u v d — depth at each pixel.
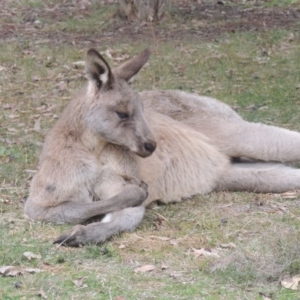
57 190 18.91
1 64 34.03
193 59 34.25
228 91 30.53
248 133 21.56
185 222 19.06
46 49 35.88
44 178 19.11
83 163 18.94
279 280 15.67
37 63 34.25
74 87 31.28
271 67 33.25
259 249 17.05
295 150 21.45
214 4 45.22
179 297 14.90
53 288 15.29
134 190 18.78
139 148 18.78
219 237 18.02
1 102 29.56
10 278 15.74
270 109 28.19
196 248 17.41
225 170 21.28
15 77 32.44
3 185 21.61
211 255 16.94
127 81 19.50
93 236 17.55
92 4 44.78
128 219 18.34
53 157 19.12
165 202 20.44
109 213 18.59
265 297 14.93
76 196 19.00
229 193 21.17
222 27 40.19
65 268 16.33
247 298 14.86
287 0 44.84
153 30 39.19
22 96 30.31
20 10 43.72
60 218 18.67
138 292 15.12
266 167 21.66
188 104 22.33
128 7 41.22
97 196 19.30
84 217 18.53
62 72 33.06
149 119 20.56
